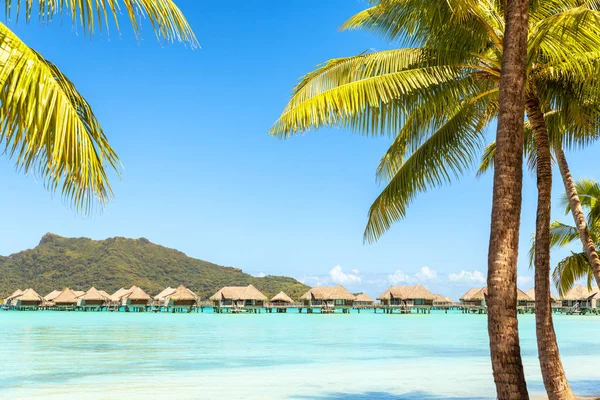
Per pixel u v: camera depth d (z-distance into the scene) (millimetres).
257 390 13367
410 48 7996
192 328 42250
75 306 92312
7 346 25859
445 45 7551
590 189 14945
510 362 5066
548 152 8266
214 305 83125
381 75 7438
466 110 8953
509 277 5203
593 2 7738
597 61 7273
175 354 22328
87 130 4707
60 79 4590
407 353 23188
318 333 36594
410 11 7422
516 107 5480
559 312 86688
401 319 64250
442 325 48906
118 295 91375
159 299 89875
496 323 5156
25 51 3725
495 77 7934
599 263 10125
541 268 8188
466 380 15102
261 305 81438
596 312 78812
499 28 7973
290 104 8172
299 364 19016
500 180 5379
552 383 7898
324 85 8125
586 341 30234
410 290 84625
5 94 3648
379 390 13422
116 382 14625
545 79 8297
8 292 154750
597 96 8328
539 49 7750
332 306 81688
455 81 7945
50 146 4012
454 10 6793
